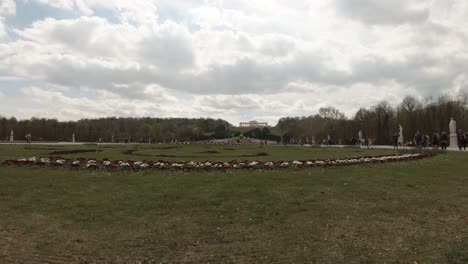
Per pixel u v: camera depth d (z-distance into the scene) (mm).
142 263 9812
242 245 11039
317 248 10750
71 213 13867
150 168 23688
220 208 14602
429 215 13859
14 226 12414
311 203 15227
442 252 10359
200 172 22422
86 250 10625
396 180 20016
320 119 172000
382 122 117062
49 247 10781
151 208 14609
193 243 11211
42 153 37375
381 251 10500
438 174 22609
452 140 60281
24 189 17016
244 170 23344
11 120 154625
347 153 45219
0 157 30234
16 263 9625
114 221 13133
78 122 183500
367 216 13711
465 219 13359
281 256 10219
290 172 22422
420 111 100750
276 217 13578
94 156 35094
